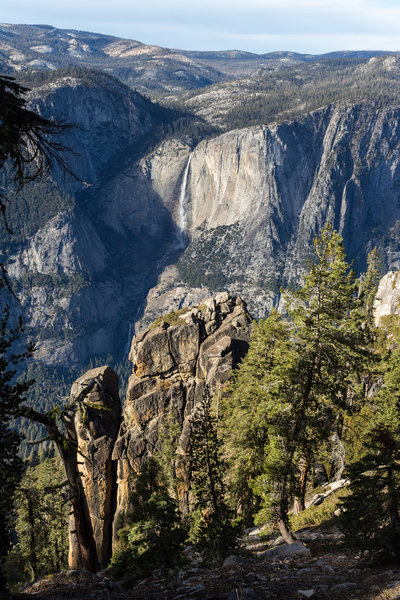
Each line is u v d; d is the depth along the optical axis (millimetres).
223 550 24422
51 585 17094
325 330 25516
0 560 14781
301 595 14109
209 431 27125
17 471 14531
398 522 17766
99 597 15539
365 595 13664
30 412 16797
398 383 35906
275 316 38812
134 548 21000
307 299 26062
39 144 13438
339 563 18562
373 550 17250
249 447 37688
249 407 38719
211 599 14023
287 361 27453
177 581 18062
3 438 14508
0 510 14562
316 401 27016
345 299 25359
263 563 20188
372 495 18688
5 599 15031
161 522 21516
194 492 27188
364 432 37688
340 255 25250
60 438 20000
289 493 28453
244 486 37719
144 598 15234
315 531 29250
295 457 29953
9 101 12383
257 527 37688
